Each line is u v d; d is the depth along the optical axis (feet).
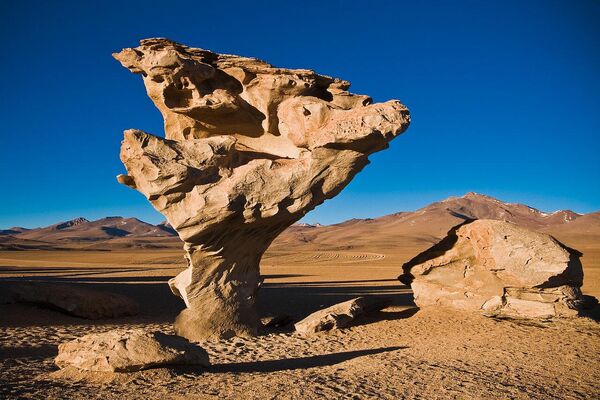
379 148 47.14
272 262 239.30
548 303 50.60
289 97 49.88
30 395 24.36
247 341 44.62
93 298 55.57
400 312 59.00
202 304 46.65
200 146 45.21
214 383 27.12
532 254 50.19
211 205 43.52
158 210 44.27
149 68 47.50
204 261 46.88
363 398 24.59
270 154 52.26
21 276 123.13
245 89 50.62
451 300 56.13
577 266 51.60
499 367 32.19
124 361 27.76
